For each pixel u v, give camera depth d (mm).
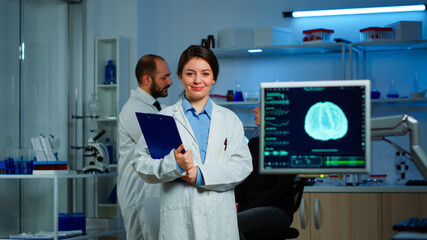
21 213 4797
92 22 5125
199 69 2320
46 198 5008
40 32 4973
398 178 4820
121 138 3408
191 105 2375
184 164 2150
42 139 4133
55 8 5105
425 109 4859
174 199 2281
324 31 4781
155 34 5375
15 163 3973
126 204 3352
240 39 4906
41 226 4961
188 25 5332
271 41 4840
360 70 5004
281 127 1792
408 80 4934
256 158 3074
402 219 4262
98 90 5027
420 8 4809
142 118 2148
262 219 2936
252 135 4680
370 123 1813
